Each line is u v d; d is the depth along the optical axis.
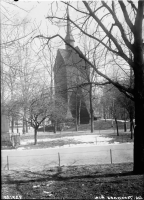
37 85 17.89
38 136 32.50
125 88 8.70
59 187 6.77
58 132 39.22
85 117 48.44
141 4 8.10
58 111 25.91
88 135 30.19
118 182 6.95
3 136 21.33
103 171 9.32
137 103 8.59
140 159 8.33
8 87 16.11
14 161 14.22
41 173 9.61
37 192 6.25
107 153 16.03
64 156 15.52
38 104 20.59
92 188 6.49
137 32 8.52
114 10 9.04
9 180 8.07
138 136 8.46
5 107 19.28
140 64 8.56
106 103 44.94
